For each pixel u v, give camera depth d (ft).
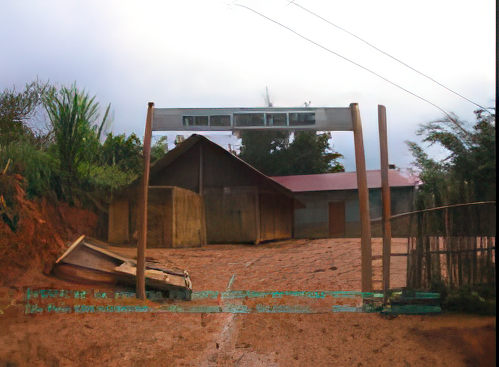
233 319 16.85
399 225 22.40
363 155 18.34
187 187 39.93
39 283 19.16
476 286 17.03
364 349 13.51
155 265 22.84
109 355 13.07
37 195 24.88
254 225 39.63
